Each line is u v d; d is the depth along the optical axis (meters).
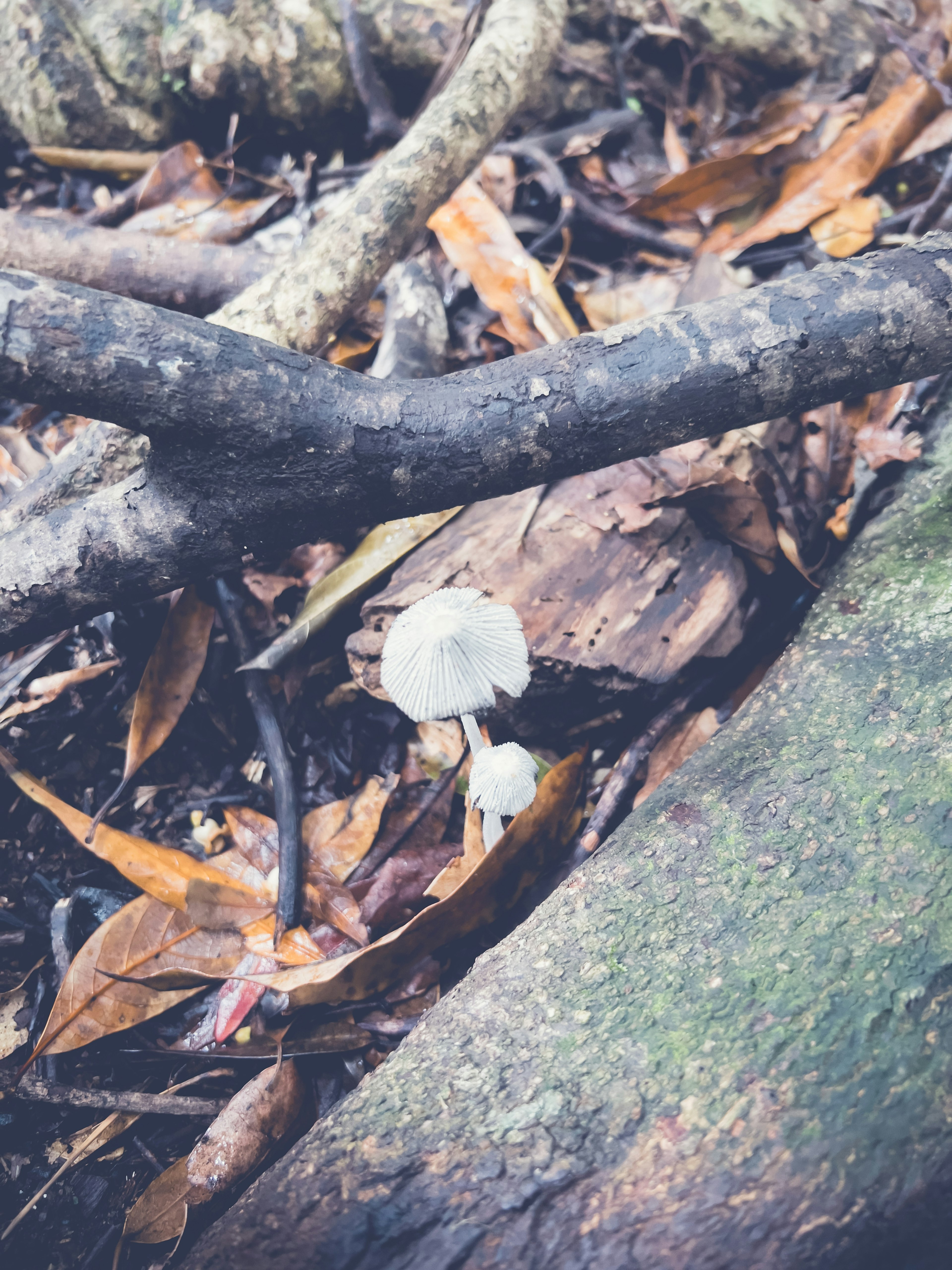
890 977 0.35
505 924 0.41
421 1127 0.35
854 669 0.39
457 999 0.36
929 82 0.46
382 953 0.39
